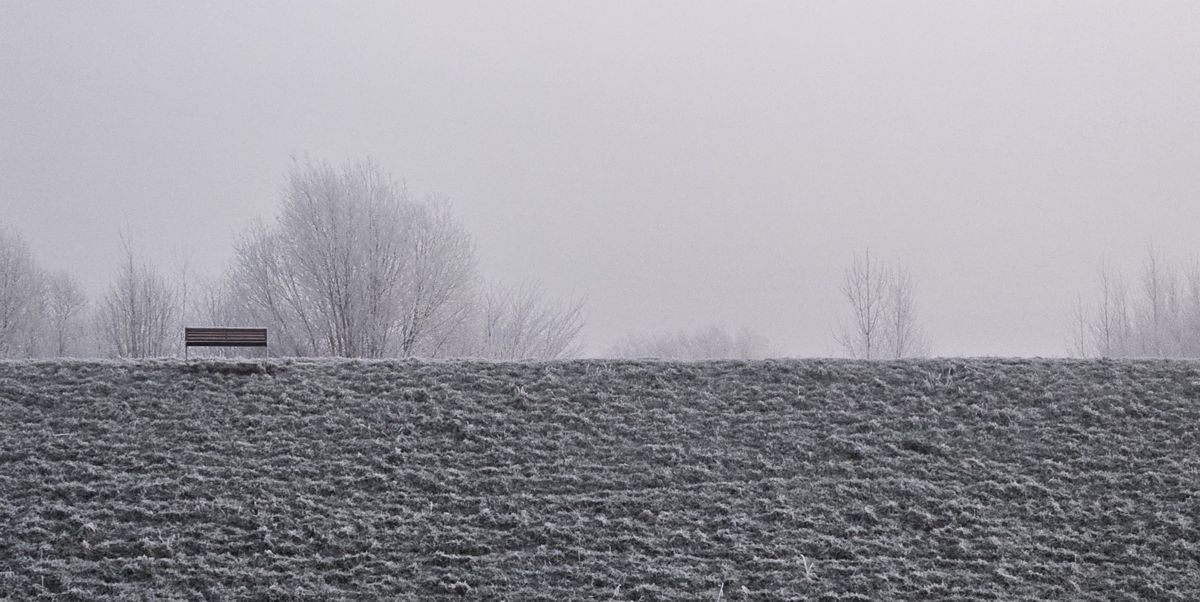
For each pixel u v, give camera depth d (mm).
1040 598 19812
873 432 26266
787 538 21875
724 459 25109
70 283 72812
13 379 28406
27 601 19250
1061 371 29703
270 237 52031
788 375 29625
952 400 27984
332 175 52031
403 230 52312
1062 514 22578
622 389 28953
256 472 24094
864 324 57031
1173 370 29484
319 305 51000
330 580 20438
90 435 25547
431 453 25297
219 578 20297
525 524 22312
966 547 21422
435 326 52656
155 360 30406
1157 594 19812
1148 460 24703
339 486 23672
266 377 29234
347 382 29062
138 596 19578
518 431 26469
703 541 21734
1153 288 62156
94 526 21609
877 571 20703
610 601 19688
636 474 24359
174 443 25344
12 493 22891
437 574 20656
